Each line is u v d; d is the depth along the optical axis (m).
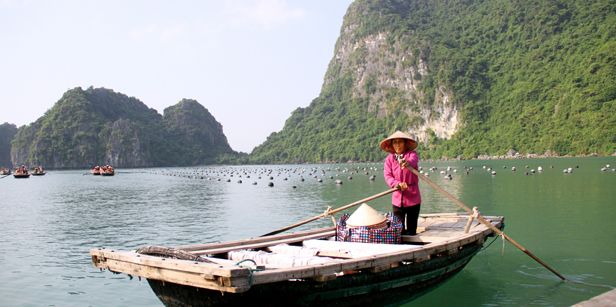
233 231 16.98
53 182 67.00
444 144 164.12
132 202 30.38
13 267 11.97
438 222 11.58
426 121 177.00
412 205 9.80
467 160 141.00
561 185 32.50
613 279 9.76
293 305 6.67
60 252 13.93
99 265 7.49
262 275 5.99
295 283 6.54
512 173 52.69
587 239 13.50
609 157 100.19
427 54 186.00
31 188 51.22
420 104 180.12
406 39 195.75
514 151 135.38
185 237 16.03
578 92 128.12
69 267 11.94
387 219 9.50
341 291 6.97
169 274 6.40
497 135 147.50
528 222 16.64
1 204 30.72
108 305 9.01
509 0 188.88
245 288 5.81
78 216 23.02
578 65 139.00
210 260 6.94
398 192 9.80
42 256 13.35
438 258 8.28
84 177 86.44
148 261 6.61
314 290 6.73
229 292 5.91
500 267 10.87
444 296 9.02
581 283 9.55
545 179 39.66
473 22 199.25
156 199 32.28
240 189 40.53
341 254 7.98
